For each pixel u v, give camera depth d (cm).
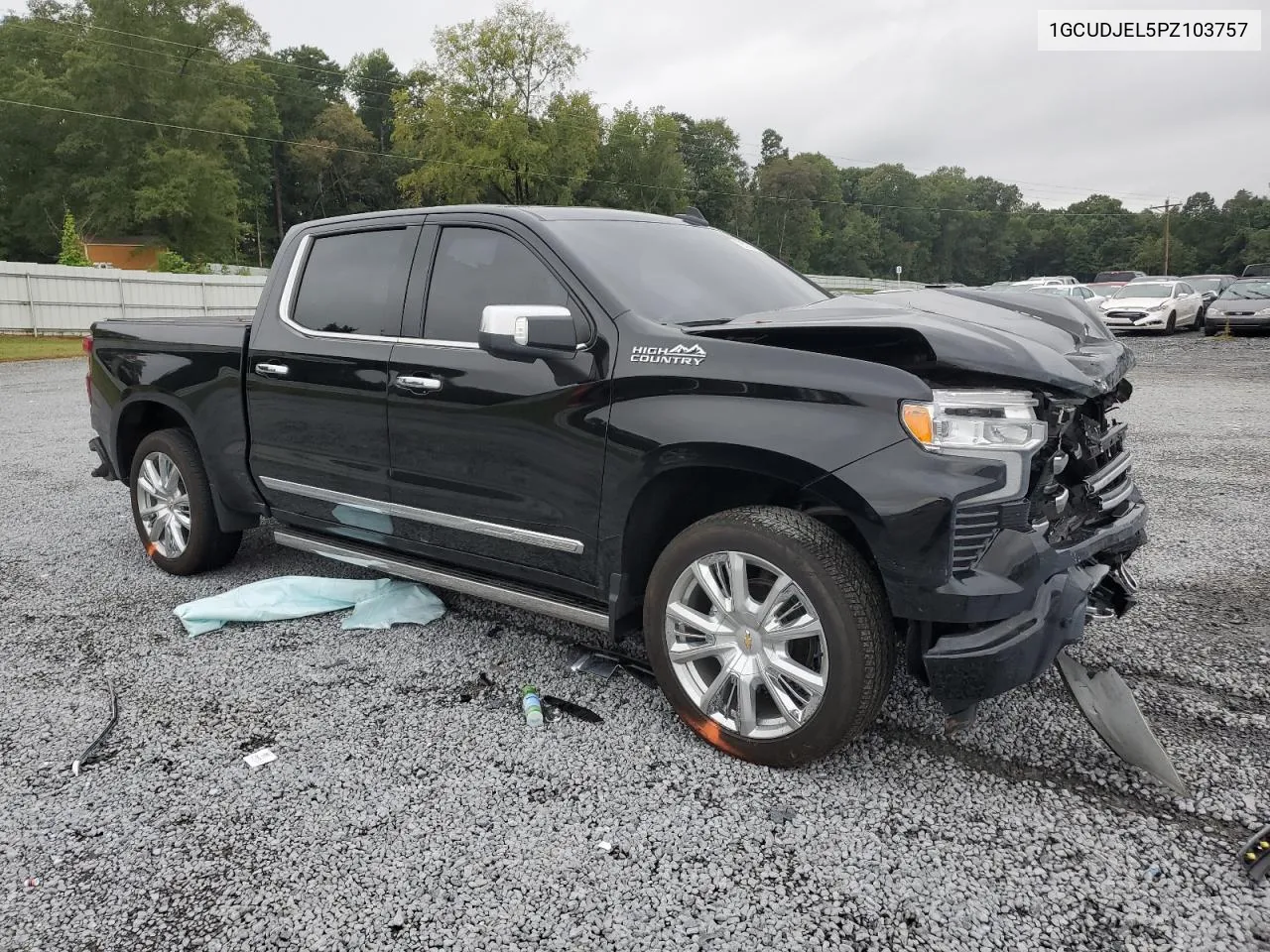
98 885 237
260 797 276
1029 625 255
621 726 320
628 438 300
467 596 453
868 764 292
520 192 5466
